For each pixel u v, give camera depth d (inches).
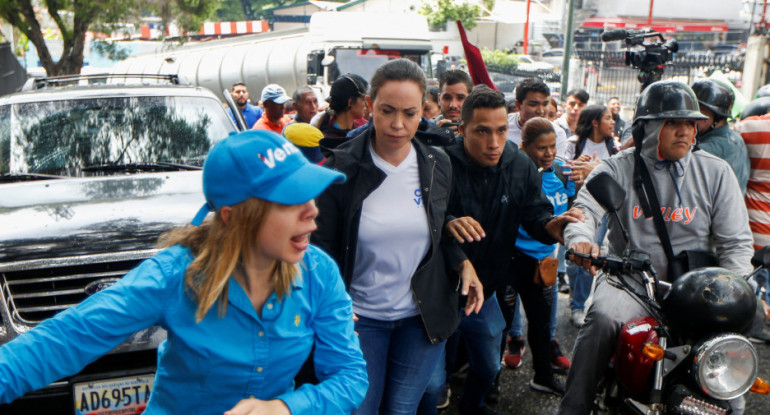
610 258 110.0
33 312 125.4
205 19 698.8
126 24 655.1
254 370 65.0
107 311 60.1
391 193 108.0
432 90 212.4
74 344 59.6
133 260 127.0
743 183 178.9
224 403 66.1
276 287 64.5
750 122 189.5
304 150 134.0
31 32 618.2
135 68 903.1
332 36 605.6
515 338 181.0
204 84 759.1
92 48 690.2
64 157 170.7
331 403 66.8
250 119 412.8
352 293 111.3
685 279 103.7
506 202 128.5
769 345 198.5
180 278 62.3
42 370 58.8
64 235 129.2
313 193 60.7
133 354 122.8
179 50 842.2
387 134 104.6
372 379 111.7
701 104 168.7
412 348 112.9
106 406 119.6
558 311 224.7
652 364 104.7
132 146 175.6
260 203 60.1
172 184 156.3
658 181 126.1
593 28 1497.3
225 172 59.6
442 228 113.0
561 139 228.2
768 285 188.7
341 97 161.5
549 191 167.6
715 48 1402.6
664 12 1521.9
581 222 121.6
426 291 110.7
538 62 1445.6
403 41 609.3
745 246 124.3
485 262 131.0
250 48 745.6
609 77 868.0
